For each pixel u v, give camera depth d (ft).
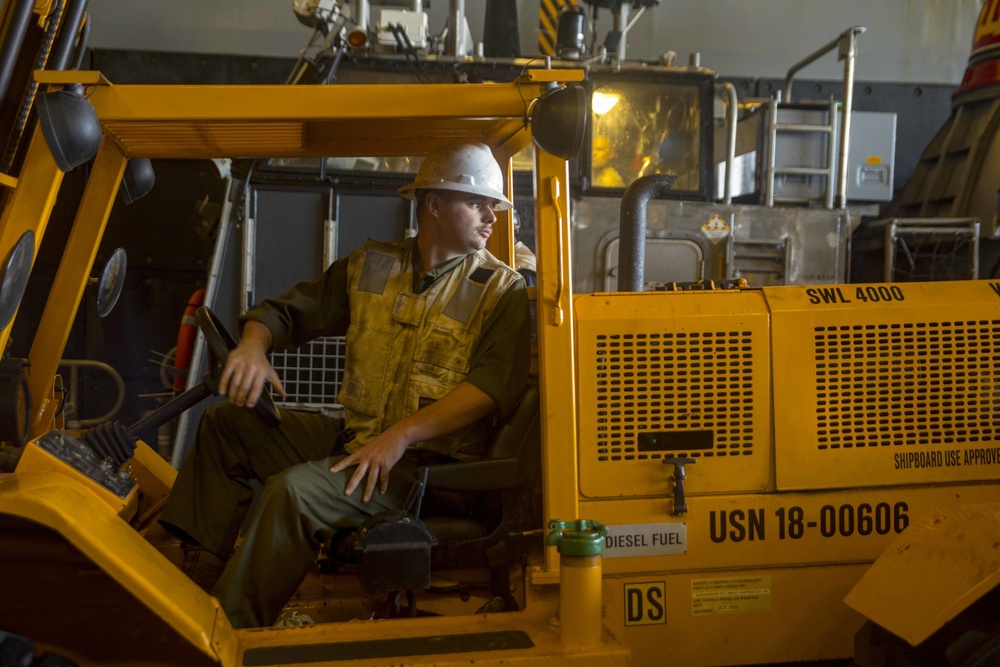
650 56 26.48
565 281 7.05
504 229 9.68
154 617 5.89
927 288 8.02
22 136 9.05
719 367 7.59
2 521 5.88
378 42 19.95
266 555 6.94
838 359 7.73
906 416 7.80
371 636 6.66
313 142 8.77
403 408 7.68
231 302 17.19
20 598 5.91
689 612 7.43
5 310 6.58
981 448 7.86
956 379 7.86
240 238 17.28
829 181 22.49
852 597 6.89
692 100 21.25
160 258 20.97
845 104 22.35
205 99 6.99
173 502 7.89
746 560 7.52
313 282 8.51
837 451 7.68
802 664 7.61
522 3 25.54
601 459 7.43
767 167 22.43
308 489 7.06
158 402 18.37
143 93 6.96
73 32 9.22
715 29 26.68
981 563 6.40
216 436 8.05
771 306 7.71
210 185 21.01
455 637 6.66
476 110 7.08
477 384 7.36
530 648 6.46
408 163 17.81
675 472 7.39
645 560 7.39
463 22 21.30
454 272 7.87
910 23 27.09
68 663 5.79
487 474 7.38
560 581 6.57
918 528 7.04
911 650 6.73
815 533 7.62
